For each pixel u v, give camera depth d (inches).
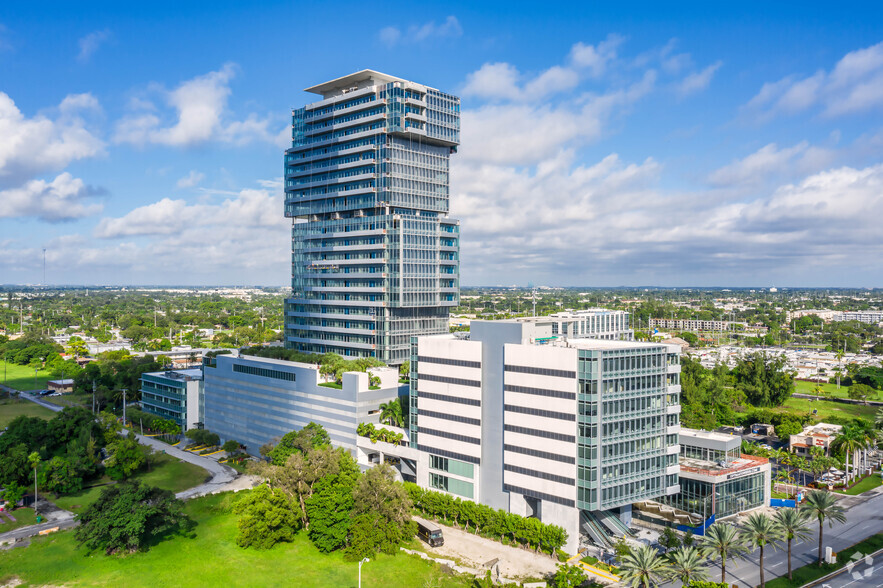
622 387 4724.4
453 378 5556.1
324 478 5059.1
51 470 5940.0
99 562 4542.3
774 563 4515.3
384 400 6663.4
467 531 5162.4
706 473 5128.0
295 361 7815.0
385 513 4744.1
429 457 5802.2
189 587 4185.5
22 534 5083.7
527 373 4972.9
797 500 5708.7
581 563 4480.8
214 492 6102.4
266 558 4643.2
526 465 5009.8
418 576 4352.9
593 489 4591.5
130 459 6505.9
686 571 3708.2
